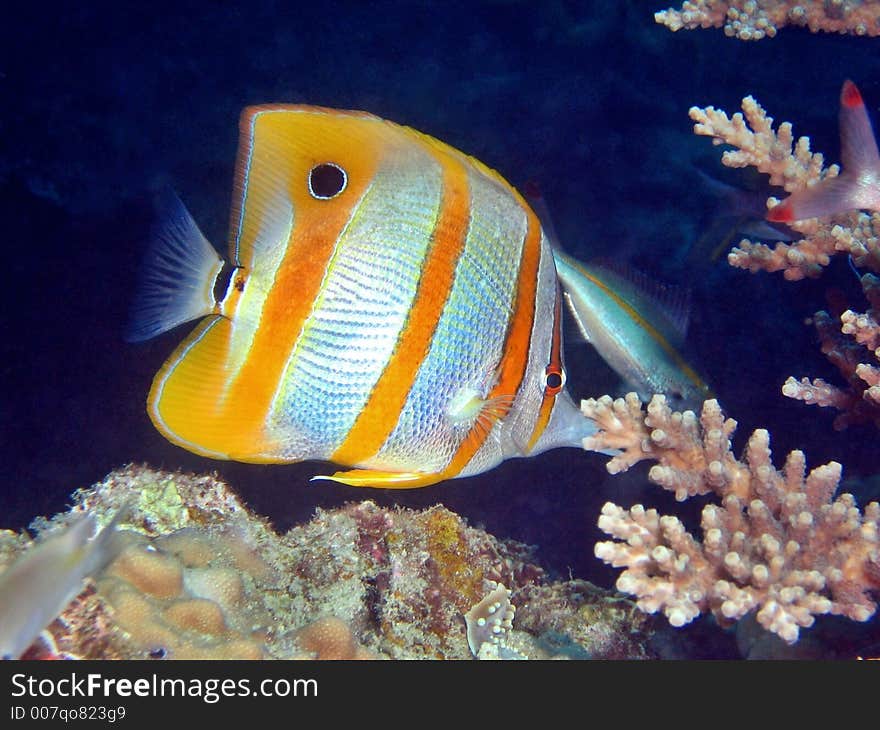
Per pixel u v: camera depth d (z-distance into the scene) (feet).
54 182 3.60
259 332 1.28
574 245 3.48
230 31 4.30
